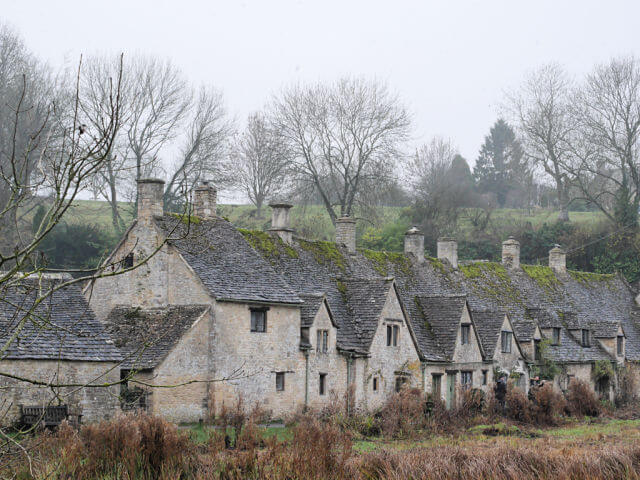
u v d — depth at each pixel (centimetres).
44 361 2692
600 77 7000
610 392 5334
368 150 6444
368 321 3919
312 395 3675
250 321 3472
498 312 4691
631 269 7138
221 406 3294
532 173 8781
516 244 5734
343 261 4462
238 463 2209
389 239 6825
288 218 4291
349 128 6391
